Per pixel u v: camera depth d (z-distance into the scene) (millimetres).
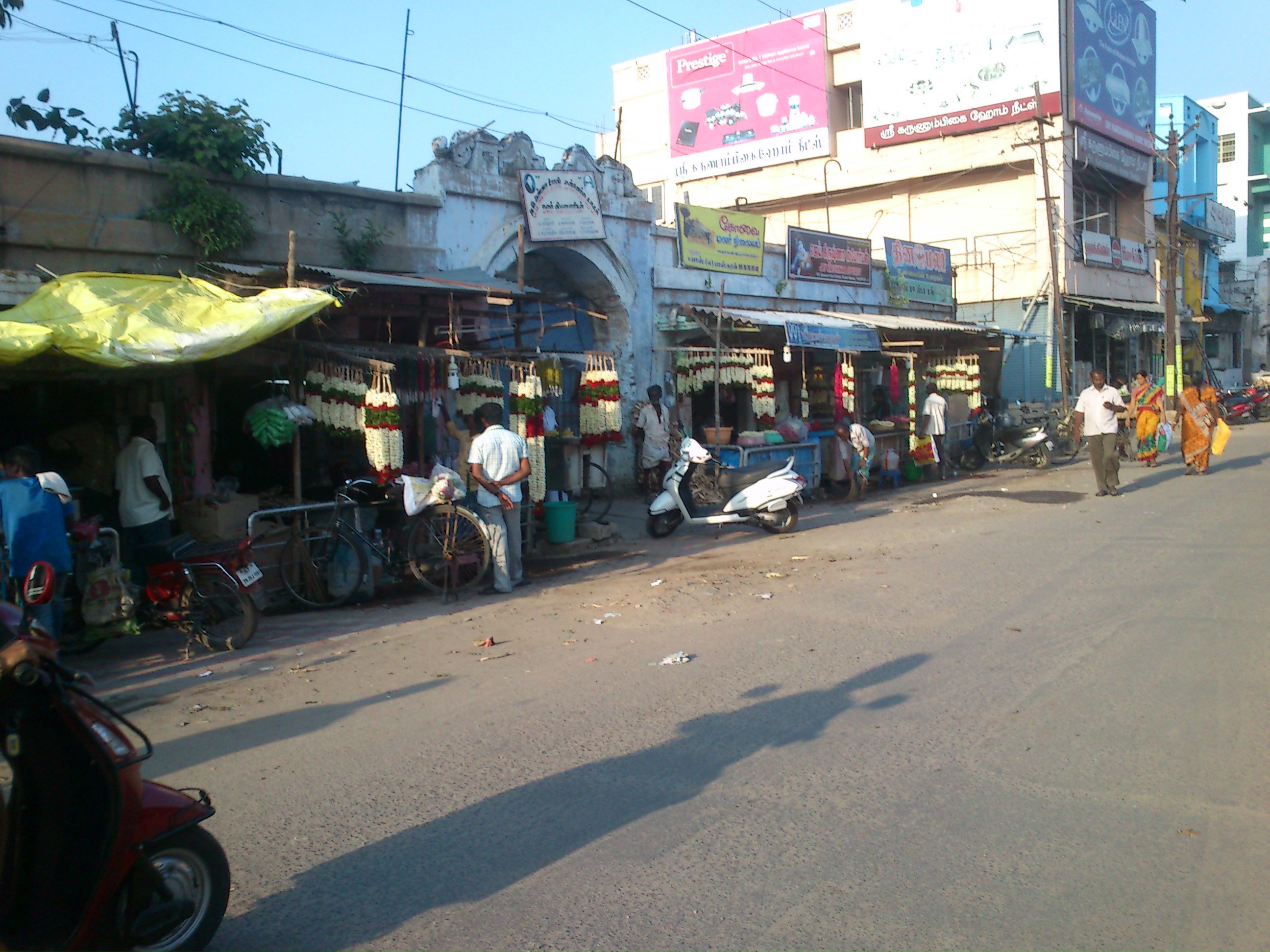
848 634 7270
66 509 6992
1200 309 37969
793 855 3893
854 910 3465
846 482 17375
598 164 15648
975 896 3539
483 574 9719
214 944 3404
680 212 17328
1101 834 3988
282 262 11477
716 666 6582
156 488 8109
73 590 7336
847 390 17312
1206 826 4043
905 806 4309
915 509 14570
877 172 28984
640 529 13805
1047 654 6539
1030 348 27500
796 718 5496
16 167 9539
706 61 31469
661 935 3355
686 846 4000
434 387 10367
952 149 27828
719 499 13898
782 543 11906
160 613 7480
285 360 9453
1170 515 12477
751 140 30828
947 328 20469
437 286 9852
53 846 3004
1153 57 31359
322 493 10273
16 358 7051
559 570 10922
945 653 6645
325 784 4797
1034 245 27375
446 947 3346
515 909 3566
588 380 12016
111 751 3010
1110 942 3229
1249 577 8625
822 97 29453
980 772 4652
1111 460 14609
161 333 7527
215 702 6215
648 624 7879
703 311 15594
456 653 7242
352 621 8531
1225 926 3314
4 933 2979
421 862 3957
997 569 9445
